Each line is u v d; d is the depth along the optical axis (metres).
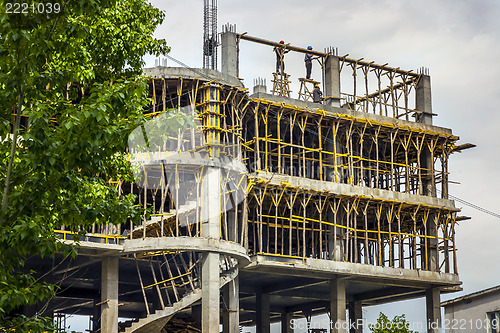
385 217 75.81
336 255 67.25
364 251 72.00
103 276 55.34
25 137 18.12
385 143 75.62
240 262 60.75
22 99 18.38
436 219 73.19
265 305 75.31
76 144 18.44
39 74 18.67
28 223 17.83
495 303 49.53
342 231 69.31
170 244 54.06
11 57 17.78
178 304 54.59
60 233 52.16
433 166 75.50
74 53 25.52
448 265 72.94
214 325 54.22
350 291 78.88
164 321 55.03
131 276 67.19
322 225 72.19
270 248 78.69
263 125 72.00
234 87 58.53
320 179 66.25
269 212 68.62
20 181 18.58
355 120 69.00
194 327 62.94
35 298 18.62
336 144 71.50
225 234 56.75
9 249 18.00
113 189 24.23
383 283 70.88
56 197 19.33
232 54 66.00
